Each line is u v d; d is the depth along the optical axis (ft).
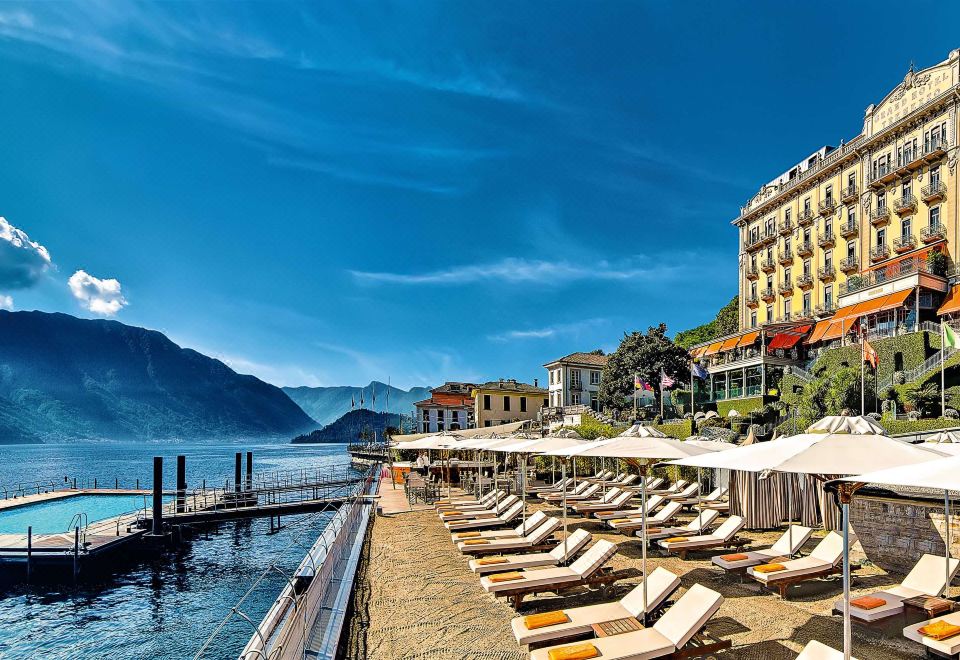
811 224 152.15
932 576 25.88
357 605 31.89
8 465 328.70
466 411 296.30
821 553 32.37
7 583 68.74
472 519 52.80
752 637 25.20
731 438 101.45
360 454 288.92
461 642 26.25
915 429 70.64
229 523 103.71
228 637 52.06
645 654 20.71
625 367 180.14
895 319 115.44
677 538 39.88
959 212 114.52
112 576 73.41
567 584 30.12
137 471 274.98
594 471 96.17
